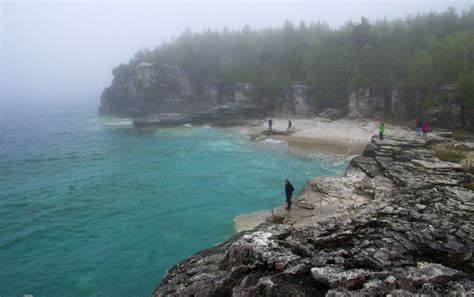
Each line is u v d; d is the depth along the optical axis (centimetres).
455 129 4866
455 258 1212
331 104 7550
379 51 7381
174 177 3850
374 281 887
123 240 2377
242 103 8044
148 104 9562
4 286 1886
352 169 2919
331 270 946
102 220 2761
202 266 1290
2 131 8844
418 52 6378
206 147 5325
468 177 2234
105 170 4400
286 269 988
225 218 2616
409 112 6200
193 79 9981
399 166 2661
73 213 2941
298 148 4803
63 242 2402
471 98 4722
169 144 5747
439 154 2905
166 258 2097
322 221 1641
